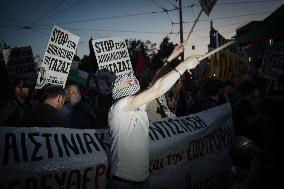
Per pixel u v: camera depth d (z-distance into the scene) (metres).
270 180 1.49
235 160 1.65
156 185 4.49
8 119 5.68
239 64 9.54
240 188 1.54
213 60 8.93
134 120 3.26
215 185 5.53
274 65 9.07
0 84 7.11
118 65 7.62
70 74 10.72
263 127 2.53
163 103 5.64
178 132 4.92
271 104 2.50
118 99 3.37
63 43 6.50
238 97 8.27
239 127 3.57
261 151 1.57
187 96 10.12
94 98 9.25
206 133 5.38
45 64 6.28
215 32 8.98
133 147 3.23
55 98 4.45
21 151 3.40
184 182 4.89
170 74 2.93
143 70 9.05
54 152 3.60
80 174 3.70
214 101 6.72
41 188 3.42
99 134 4.17
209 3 3.28
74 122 5.83
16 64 7.82
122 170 3.26
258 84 9.70
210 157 5.42
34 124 4.28
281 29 9.63
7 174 3.20
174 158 4.75
